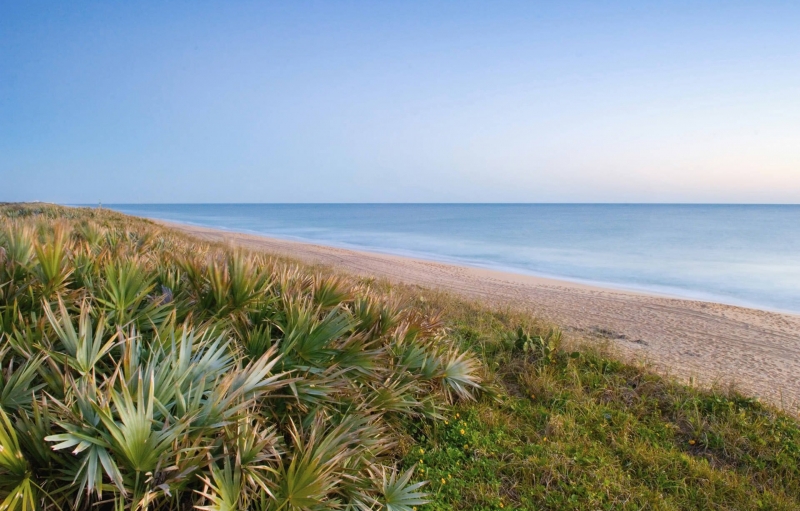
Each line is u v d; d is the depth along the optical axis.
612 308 13.16
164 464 1.99
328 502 2.36
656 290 18.80
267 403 3.02
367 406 3.60
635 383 5.29
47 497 1.93
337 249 28.88
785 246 36.59
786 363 8.10
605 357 6.02
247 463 2.22
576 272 23.50
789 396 6.13
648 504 3.26
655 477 3.60
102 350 2.46
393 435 3.72
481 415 4.30
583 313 12.16
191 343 2.60
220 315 3.56
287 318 3.67
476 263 26.38
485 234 49.75
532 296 14.80
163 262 4.59
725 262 27.39
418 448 3.71
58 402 1.99
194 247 6.94
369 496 2.73
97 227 7.22
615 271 23.84
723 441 4.12
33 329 2.70
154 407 2.20
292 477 2.25
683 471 3.70
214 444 2.23
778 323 11.98
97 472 1.83
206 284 3.80
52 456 1.96
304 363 3.41
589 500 3.23
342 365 3.59
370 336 4.31
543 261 27.62
